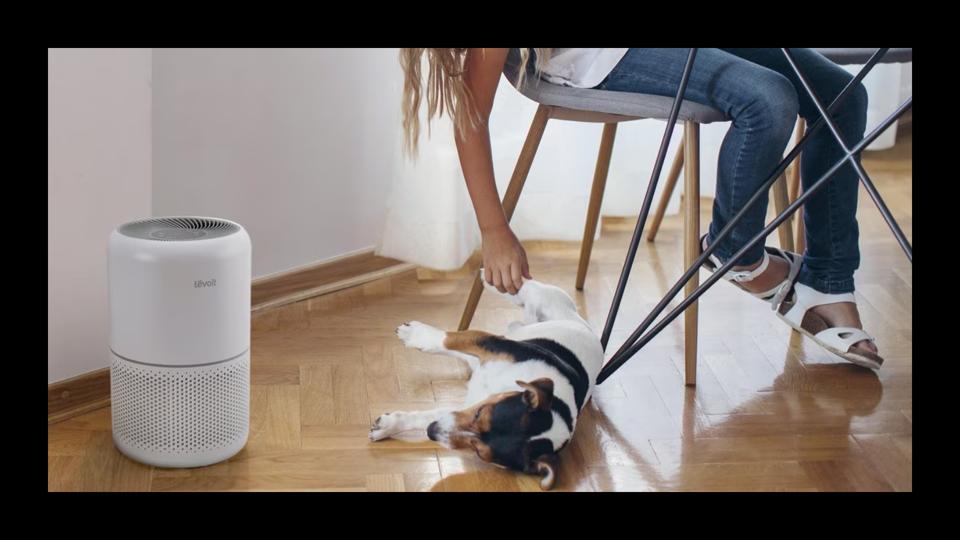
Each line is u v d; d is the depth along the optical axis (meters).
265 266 2.30
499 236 1.87
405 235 2.41
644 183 2.77
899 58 2.12
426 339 1.79
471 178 1.86
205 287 1.56
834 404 1.88
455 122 1.84
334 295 2.36
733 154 1.86
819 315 2.03
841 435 1.78
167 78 2.06
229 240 1.58
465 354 1.76
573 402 1.67
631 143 2.73
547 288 1.87
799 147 1.83
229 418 1.64
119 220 1.82
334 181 2.37
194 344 1.58
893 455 1.72
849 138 1.97
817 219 2.00
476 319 2.23
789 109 1.79
